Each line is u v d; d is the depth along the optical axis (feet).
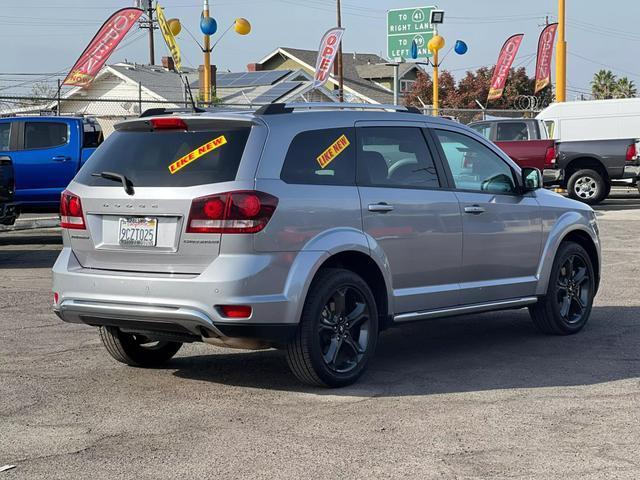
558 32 94.89
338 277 20.44
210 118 19.94
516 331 27.78
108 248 20.26
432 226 22.76
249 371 22.70
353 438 17.12
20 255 47.11
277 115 20.43
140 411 19.08
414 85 185.68
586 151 75.20
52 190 53.21
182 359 24.13
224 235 19.01
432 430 17.58
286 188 19.75
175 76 138.92
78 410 19.17
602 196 75.20
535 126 74.90
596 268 28.25
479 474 15.11
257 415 18.74
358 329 21.31
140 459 16.01
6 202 43.19
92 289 20.22
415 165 22.98
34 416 18.71
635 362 23.44
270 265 19.25
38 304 32.32
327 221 20.39
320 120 21.11
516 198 25.38
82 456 16.19
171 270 19.57
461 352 24.82
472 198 23.99
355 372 21.06
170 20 82.48
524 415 18.60
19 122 53.16
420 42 140.97
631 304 32.07
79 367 23.04
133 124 20.81
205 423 18.19
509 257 25.00
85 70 73.56
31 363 23.41
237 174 19.30
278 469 15.43
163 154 20.22
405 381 21.53
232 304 18.88
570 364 23.25
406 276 22.29
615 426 17.80
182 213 19.31
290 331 19.58
